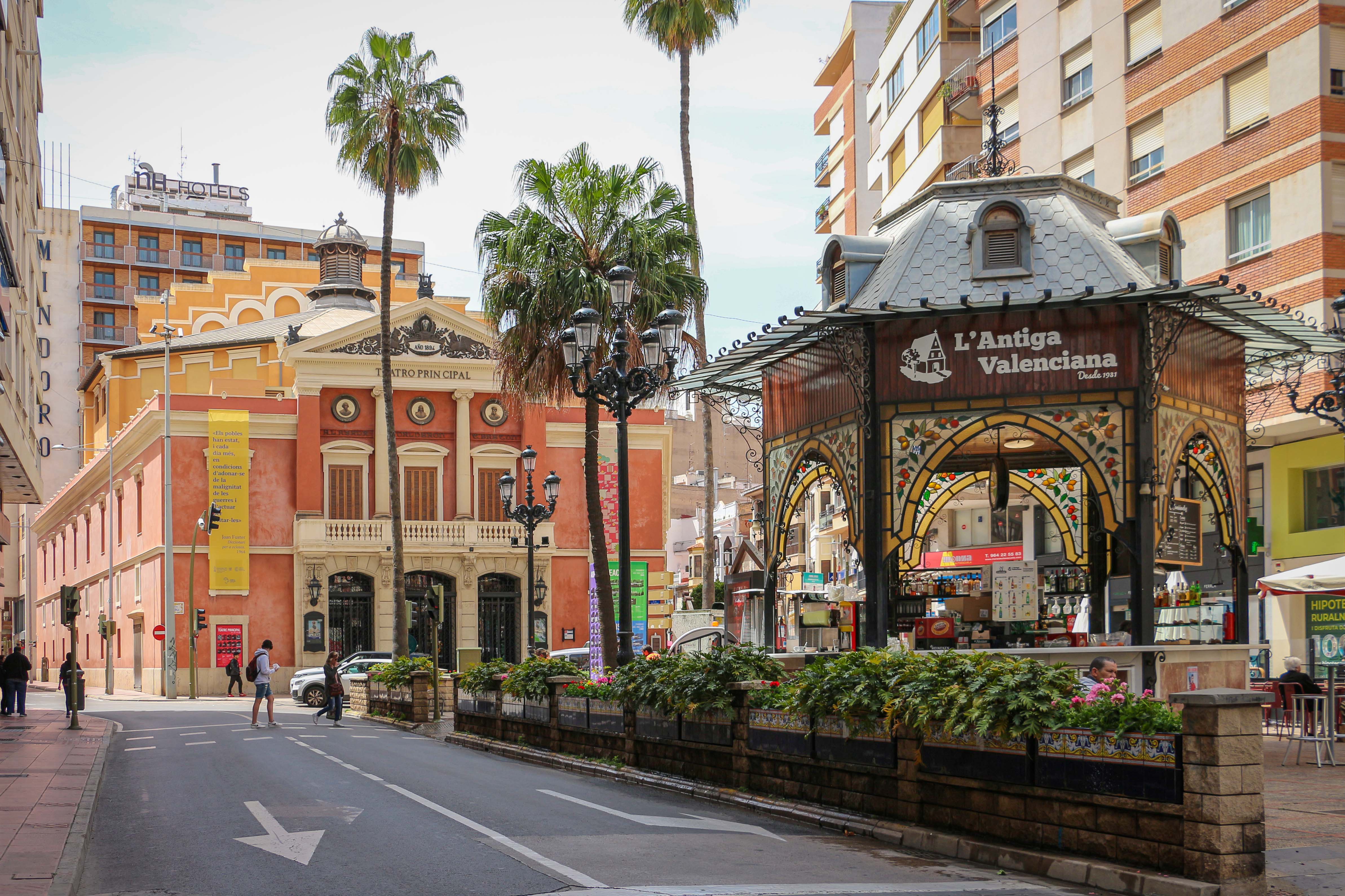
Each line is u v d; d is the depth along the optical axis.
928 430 16.33
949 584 20.02
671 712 15.48
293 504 50.16
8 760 18.94
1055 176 17.38
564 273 27.36
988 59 36.72
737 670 14.32
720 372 19.53
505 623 52.16
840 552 55.97
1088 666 15.63
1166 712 9.25
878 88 48.28
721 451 97.56
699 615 29.33
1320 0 24.88
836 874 9.40
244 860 10.14
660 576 50.81
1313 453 26.12
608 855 10.13
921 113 41.75
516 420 53.59
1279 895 8.66
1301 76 25.22
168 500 47.19
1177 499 16.91
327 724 30.25
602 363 27.64
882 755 11.52
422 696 28.81
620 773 16.30
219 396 49.88
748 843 10.83
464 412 52.31
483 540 51.28
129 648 54.59
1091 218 17.33
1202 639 17.25
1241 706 8.69
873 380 16.59
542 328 27.62
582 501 54.00
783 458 18.91
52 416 93.19
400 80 38.22
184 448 49.34
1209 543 28.98
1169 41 29.00
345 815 12.55
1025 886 9.08
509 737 21.53
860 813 11.80
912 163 42.53
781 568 41.06
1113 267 16.20
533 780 16.23
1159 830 8.95
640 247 27.81
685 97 34.28
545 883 8.98
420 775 16.67
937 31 39.84
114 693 54.31
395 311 51.69
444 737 24.78
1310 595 26.11
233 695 47.84
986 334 16.20
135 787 15.97
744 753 13.84
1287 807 12.20
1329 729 15.66
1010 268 16.56
